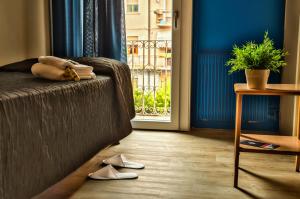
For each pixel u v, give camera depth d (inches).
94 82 85.7
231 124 127.3
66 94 69.0
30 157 55.5
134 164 91.0
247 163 93.6
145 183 79.0
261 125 125.1
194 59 126.6
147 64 148.9
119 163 90.4
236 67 82.4
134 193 73.4
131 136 121.2
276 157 99.0
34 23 124.6
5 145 49.3
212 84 126.5
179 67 125.1
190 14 121.6
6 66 105.7
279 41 120.0
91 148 81.4
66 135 68.0
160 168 89.2
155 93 149.6
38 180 57.7
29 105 55.7
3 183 48.8
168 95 148.3
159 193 73.5
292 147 79.0
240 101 77.7
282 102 120.8
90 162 93.9
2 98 50.5
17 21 118.6
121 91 103.5
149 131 128.3
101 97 89.2
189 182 79.9
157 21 147.8
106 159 93.1
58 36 125.4
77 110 73.5
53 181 62.7
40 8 124.1
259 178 82.7
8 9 112.9
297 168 87.4
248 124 125.8
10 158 50.3
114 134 97.4
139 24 148.3
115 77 101.7
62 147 66.3
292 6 112.7
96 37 122.8
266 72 78.0
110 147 107.8
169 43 145.5
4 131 49.1
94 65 103.7
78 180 80.5
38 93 59.4
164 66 147.5
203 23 123.8
